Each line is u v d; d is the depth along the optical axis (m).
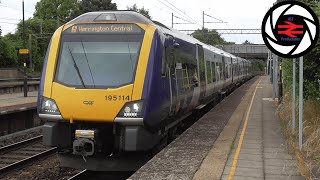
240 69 38.03
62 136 8.58
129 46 8.66
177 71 10.36
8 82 35.84
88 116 8.23
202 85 14.45
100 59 8.67
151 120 8.34
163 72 8.93
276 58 22.98
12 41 67.50
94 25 8.98
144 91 8.23
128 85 8.25
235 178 6.75
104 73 8.51
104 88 8.29
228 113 16.12
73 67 8.67
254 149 9.05
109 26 8.91
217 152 8.70
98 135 8.31
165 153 8.59
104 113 8.17
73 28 9.05
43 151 12.01
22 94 24.69
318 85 10.91
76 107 8.27
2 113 14.89
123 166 8.62
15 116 16.12
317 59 10.63
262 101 22.09
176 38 10.57
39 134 15.45
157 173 7.06
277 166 7.52
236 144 9.63
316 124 10.12
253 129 11.91
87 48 8.83
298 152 8.27
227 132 11.32
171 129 11.38
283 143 9.70
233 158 8.18
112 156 8.53
